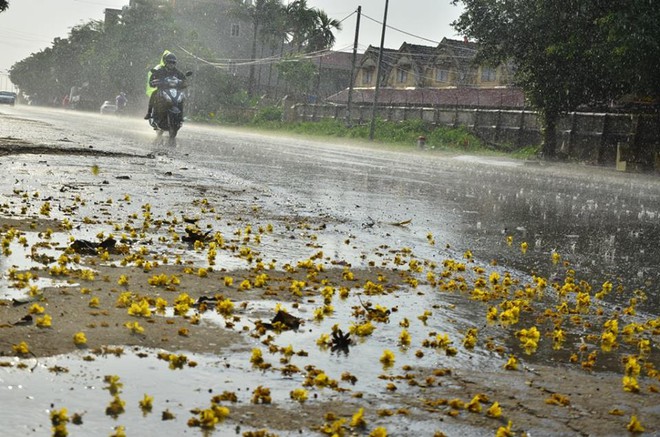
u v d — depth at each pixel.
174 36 81.25
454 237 8.11
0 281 4.58
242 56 97.38
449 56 60.78
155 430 2.62
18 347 3.29
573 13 30.20
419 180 16.23
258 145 27.88
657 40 26.98
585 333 4.41
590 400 3.21
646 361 3.90
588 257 7.42
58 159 13.55
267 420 2.78
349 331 4.06
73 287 4.57
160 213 8.15
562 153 35.25
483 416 2.95
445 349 3.87
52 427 2.57
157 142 22.36
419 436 2.72
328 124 56.38
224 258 5.94
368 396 3.11
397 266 6.16
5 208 7.53
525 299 5.27
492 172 23.17
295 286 4.95
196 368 3.29
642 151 31.31
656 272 6.77
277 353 3.61
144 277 5.00
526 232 8.97
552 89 32.56
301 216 8.70
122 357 3.35
